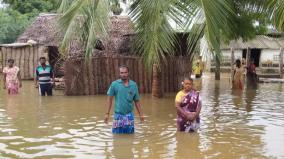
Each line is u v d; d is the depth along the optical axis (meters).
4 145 8.57
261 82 25.83
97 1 10.58
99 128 10.25
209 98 16.61
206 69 34.56
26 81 23.67
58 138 9.19
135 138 9.20
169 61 17.94
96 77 16.92
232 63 29.72
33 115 12.05
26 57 24.67
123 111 9.55
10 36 42.25
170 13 9.56
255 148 8.46
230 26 10.30
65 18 10.95
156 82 16.14
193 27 9.12
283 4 9.26
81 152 8.04
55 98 15.78
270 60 36.69
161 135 9.52
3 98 15.73
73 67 16.59
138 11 10.55
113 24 20.56
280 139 9.27
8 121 11.11
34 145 8.58
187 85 9.88
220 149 8.34
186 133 9.78
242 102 15.40
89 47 10.56
